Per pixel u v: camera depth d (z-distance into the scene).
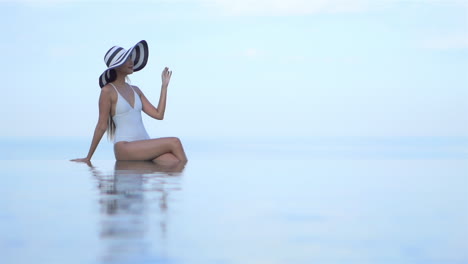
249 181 4.31
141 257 2.04
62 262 1.98
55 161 6.58
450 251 2.17
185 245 2.22
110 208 2.99
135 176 4.62
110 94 6.35
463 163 6.22
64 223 2.60
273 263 2.01
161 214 2.82
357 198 3.45
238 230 2.49
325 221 2.71
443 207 3.12
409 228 2.56
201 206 3.08
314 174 4.91
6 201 3.26
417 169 5.43
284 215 2.86
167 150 6.34
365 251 2.17
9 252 2.10
